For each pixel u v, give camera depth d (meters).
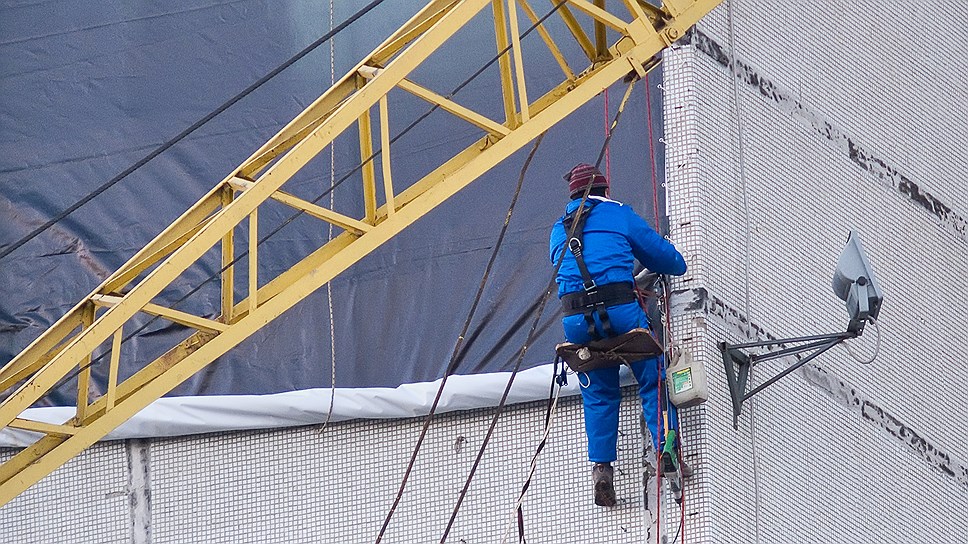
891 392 32.41
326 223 34.59
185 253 29.09
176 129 36.00
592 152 33.19
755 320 31.12
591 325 28.52
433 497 31.48
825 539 30.77
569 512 30.70
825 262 32.25
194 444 32.72
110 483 32.78
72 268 35.28
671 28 30.48
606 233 28.91
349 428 32.25
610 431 29.69
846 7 34.03
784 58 33.03
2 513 32.97
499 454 31.38
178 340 34.19
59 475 33.00
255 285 29.70
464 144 34.41
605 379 29.62
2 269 35.41
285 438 32.47
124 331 34.25
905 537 31.72
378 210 30.09
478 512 31.17
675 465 29.17
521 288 32.53
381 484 31.81
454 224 33.47
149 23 36.97
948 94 34.75
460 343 29.62
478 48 35.00
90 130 36.31
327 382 32.66
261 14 36.62
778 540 30.22
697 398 29.11
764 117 32.41
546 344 31.89
